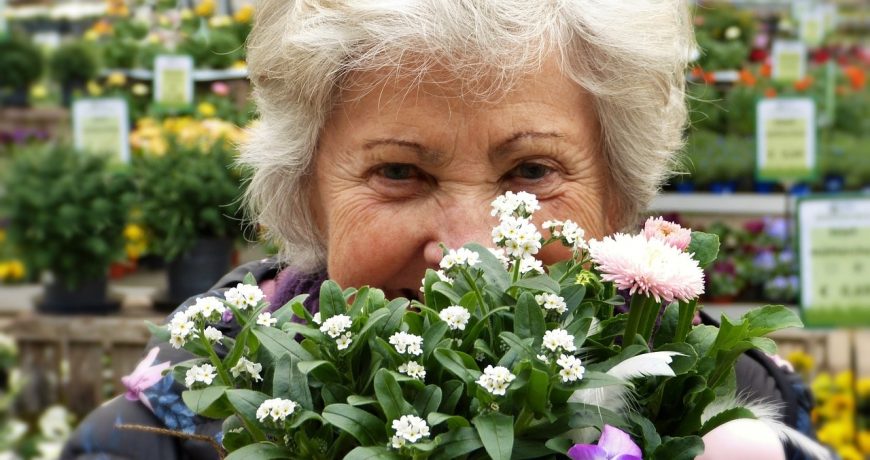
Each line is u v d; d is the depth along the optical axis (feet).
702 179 13.92
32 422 11.48
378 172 3.72
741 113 15.34
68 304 11.74
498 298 2.88
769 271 13.34
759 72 16.88
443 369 2.75
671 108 4.25
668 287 2.66
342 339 2.74
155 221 11.51
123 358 11.23
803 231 10.14
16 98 20.56
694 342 3.01
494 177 3.63
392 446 2.54
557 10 3.57
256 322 2.87
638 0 3.77
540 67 3.54
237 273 4.70
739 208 13.60
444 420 2.60
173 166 11.68
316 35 3.56
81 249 11.60
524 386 2.57
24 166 12.01
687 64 4.28
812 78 17.78
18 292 15.31
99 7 19.17
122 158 12.41
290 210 4.19
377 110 3.58
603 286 3.08
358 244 3.74
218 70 14.70
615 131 3.82
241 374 2.91
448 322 2.72
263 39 3.94
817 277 10.12
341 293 2.90
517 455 2.64
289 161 3.99
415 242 3.68
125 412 4.20
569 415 2.67
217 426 4.02
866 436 11.14
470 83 3.46
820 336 11.89
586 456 2.54
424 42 3.42
